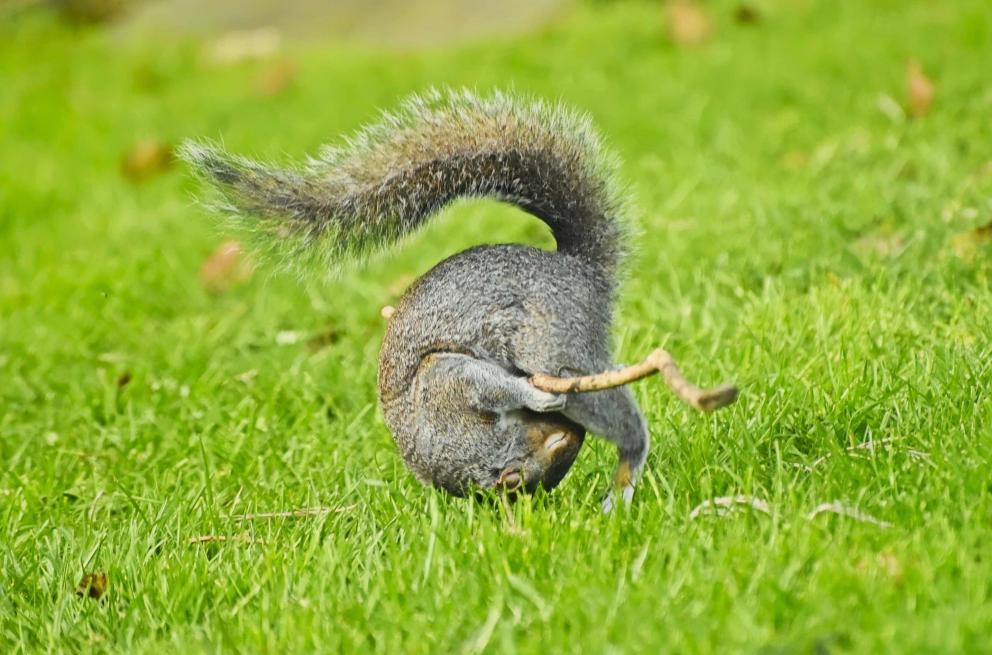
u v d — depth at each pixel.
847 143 16.12
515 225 15.38
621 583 7.02
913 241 12.22
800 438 8.97
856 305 11.05
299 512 9.06
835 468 8.22
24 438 11.80
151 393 12.40
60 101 26.25
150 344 13.95
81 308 15.05
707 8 24.08
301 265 8.55
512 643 6.62
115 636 7.97
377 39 27.92
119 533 9.16
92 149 22.72
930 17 21.17
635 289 12.68
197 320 14.16
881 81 18.48
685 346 11.25
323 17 28.84
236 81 25.55
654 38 23.38
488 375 7.70
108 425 11.93
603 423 7.86
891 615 6.43
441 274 8.05
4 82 28.20
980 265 11.62
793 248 12.80
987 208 12.66
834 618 6.47
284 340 13.41
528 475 7.93
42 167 22.11
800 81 19.22
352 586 7.74
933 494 7.64
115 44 30.42
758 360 10.44
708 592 6.84
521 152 8.55
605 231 8.70
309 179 8.39
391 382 8.13
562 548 7.61
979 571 6.69
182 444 10.88
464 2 27.69
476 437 7.84
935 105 16.84
